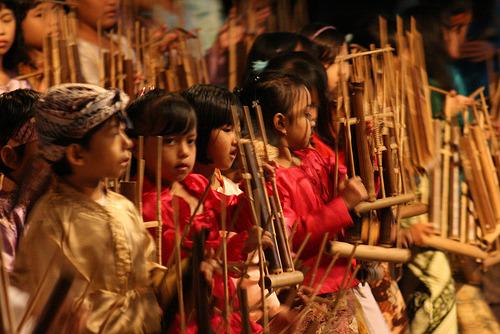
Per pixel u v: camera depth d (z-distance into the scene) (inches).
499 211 220.4
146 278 128.0
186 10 261.9
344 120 165.9
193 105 156.2
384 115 181.3
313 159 170.6
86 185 125.3
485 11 323.3
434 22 257.1
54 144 124.0
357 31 257.8
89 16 223.5
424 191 212.2
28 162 138.6
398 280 208.2
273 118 165.0
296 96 165.5
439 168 216.8
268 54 209.3
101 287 122.8
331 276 163.6
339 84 195.8
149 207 142.1
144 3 251.9
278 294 151.9
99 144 123.5
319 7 308.0
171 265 129.1
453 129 225.0
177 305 127.5
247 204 147.7
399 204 168.4
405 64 221.6
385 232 167.9
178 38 229.0
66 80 198.5
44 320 107.1
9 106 139.5
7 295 106.7
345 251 157.9
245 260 143.5
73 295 118.5
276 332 140.1
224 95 158.1
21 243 122.8
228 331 126.1
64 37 203.0
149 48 224.8
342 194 158.2
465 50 307.4
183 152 144.4
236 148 158.9
